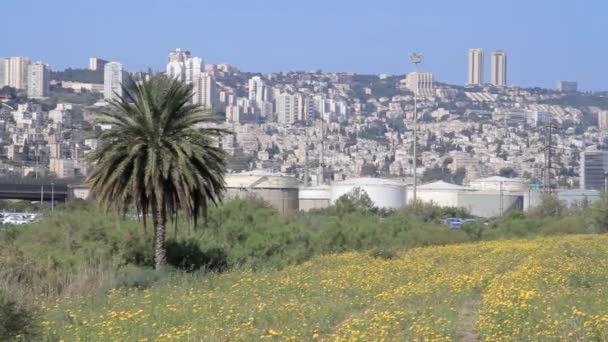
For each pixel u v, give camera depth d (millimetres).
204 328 21500
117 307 26688
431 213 91438
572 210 91625
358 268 37719
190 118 40094
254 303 26609
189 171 38750
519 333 19406
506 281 29109
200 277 37875
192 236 46750
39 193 96000
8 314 19719
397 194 104750
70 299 29000
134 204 39781
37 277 33094
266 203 68688
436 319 21906
